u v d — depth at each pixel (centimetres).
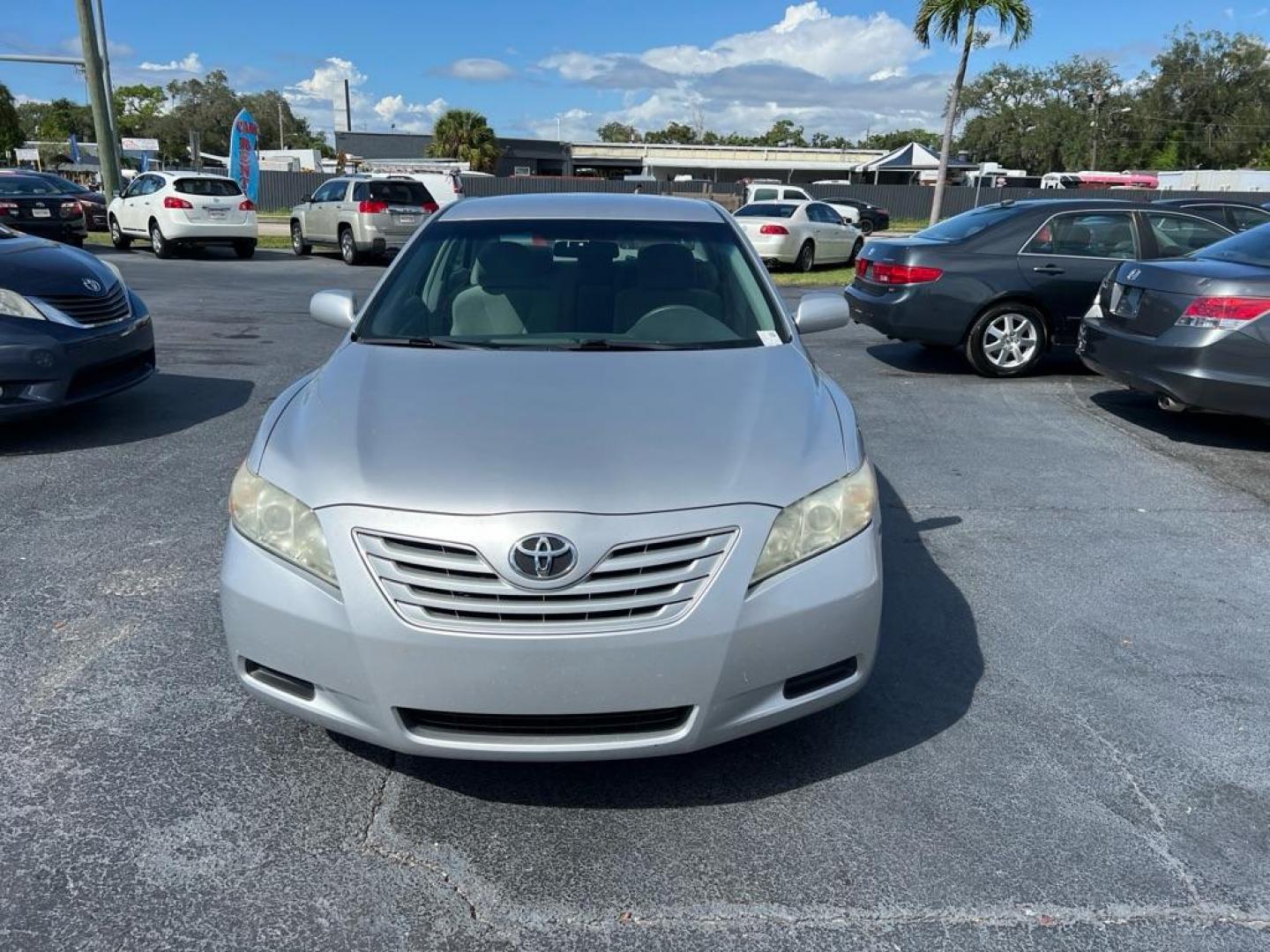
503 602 237
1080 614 394
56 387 567
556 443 267
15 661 342
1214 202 919
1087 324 689
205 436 622
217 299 1303
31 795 271
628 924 230
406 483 251
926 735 308
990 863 251
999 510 513
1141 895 240
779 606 249
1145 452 621
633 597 240
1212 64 6806
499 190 3906
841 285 1606
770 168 6178
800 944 224
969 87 6888
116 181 2333
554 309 375
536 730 248
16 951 217
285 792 276
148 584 405
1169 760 296
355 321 382
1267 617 393
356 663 244
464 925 229
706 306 380
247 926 227
